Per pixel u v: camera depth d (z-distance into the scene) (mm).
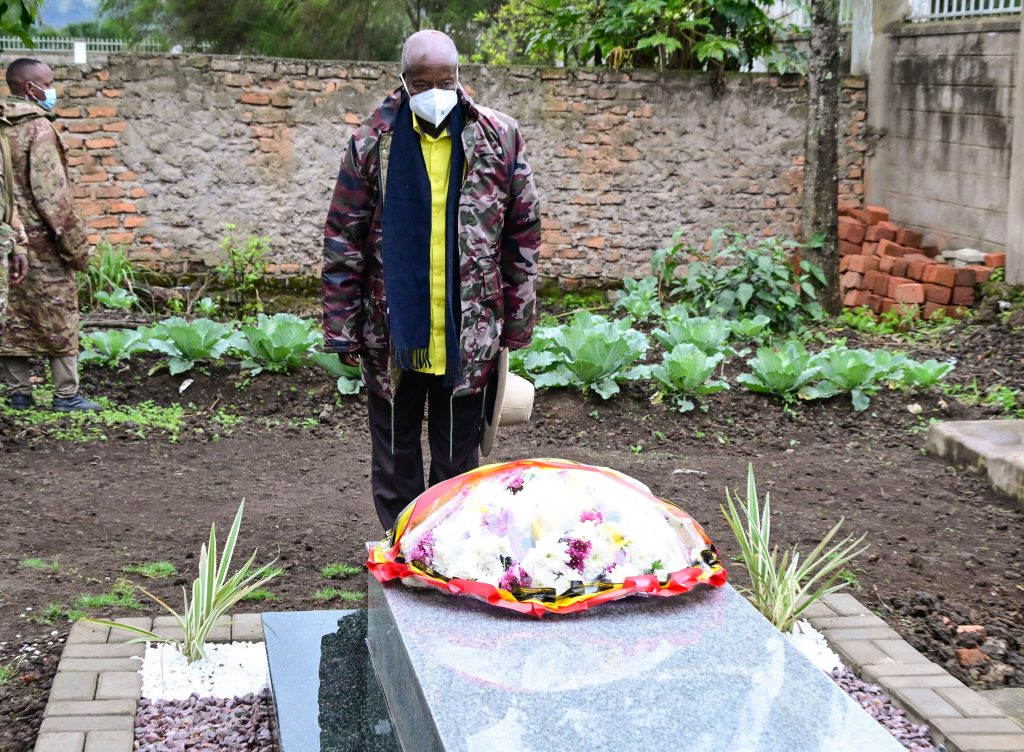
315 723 3059
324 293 3939
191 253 10258
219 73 10023
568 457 6293
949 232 10289
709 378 7762
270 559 4586
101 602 4039
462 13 18375
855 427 6984
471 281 3838
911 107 10750
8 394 6711
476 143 3771
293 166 10273
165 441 6320
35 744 3066
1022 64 8961
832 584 4422
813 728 2479
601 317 8203
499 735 2418
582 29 11320
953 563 4773
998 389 7523
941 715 3254
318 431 6699
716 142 10734
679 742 2406
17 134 6152
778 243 10047
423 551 3242
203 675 3504
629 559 3193
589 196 10727
